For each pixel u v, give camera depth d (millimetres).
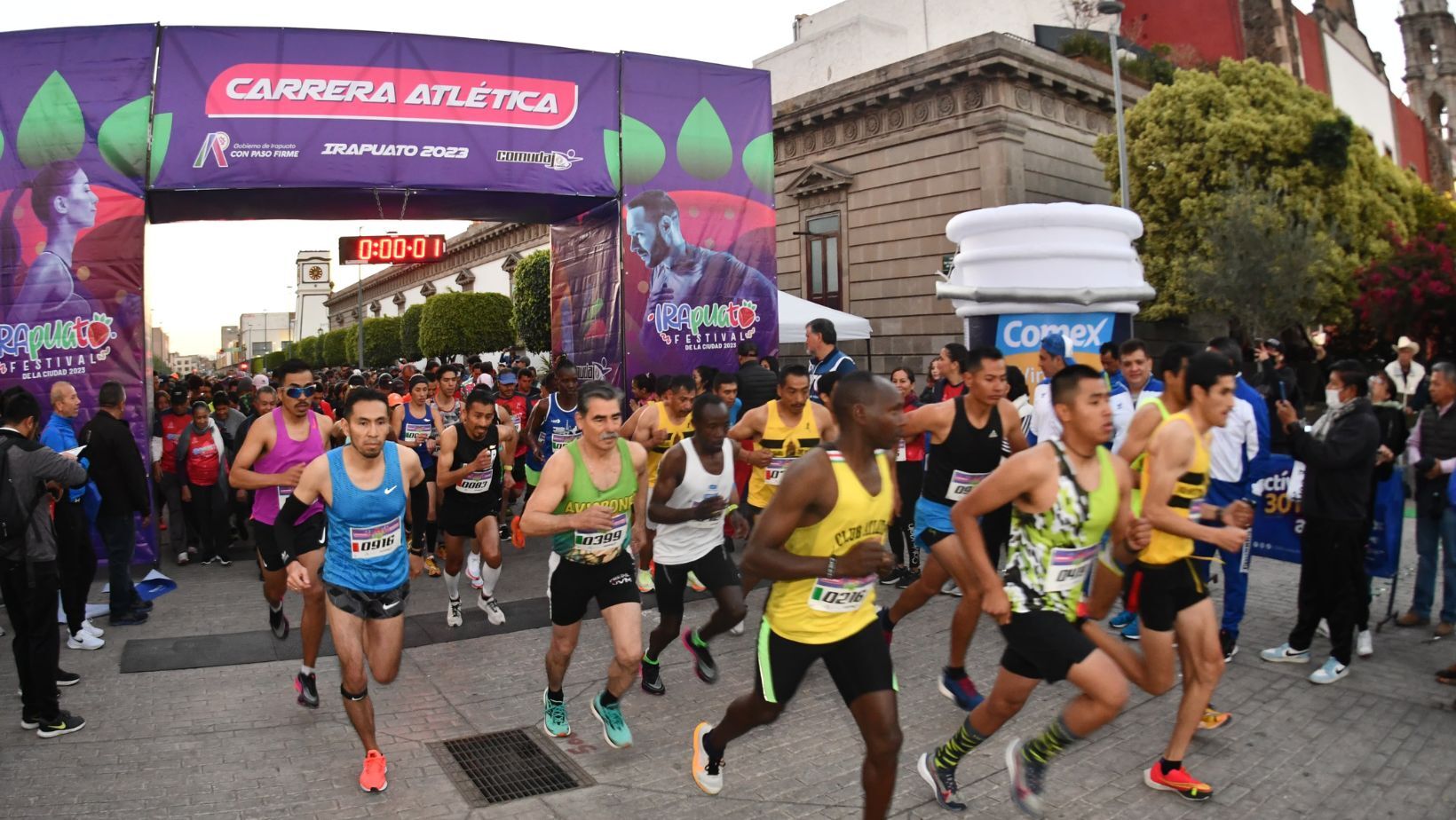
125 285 9078
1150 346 21016
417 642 6492
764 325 11664
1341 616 5293
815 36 26766
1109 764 4324
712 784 3811
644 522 4762
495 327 31062
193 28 9352
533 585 8148
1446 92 61781
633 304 10906
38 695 4805
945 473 5309
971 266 7648
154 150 9203
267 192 9789
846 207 21859
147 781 4301
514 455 9961
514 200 10930
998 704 3660
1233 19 29094
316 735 4859
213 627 6938
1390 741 4527
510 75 10328
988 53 18406
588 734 4820
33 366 8875
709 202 11289
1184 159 18891
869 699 3248
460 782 4281
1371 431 5164
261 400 8805
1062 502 3443
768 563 3174
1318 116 19016
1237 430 5613
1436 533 6305
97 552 8828
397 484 4277
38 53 9016
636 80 10914
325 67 9680
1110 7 16266
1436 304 18094
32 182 8938
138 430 8984
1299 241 17578
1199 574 4199
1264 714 4898
